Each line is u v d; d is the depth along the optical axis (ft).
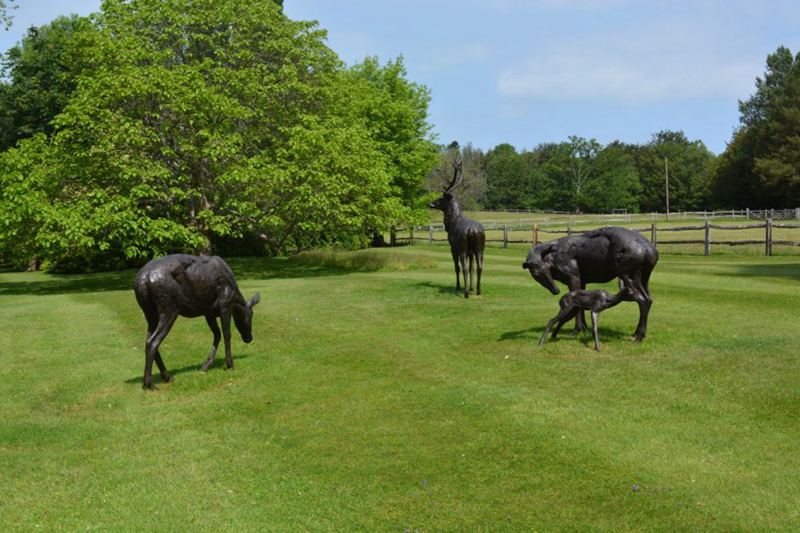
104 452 24.27
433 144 163.22
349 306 53.42
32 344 43.39
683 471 20.33
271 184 82.02
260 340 42.24
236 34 89.61
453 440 23.82
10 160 76.07
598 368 31.07
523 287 58.59
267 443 24.48
